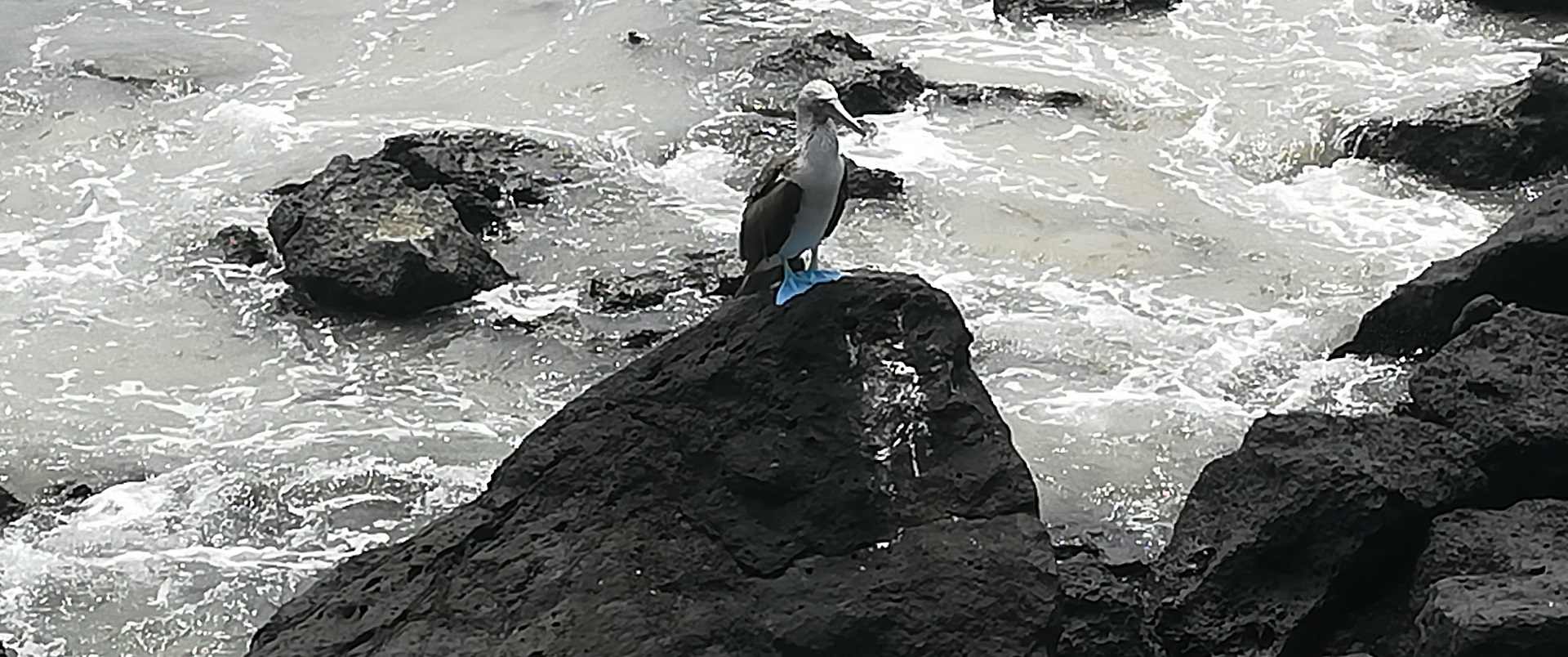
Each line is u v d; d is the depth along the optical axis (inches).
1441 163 726.5
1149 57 842.8
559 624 384.5
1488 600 393.1
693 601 386.9
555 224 705.6
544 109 804.0
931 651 374.9
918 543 390.6
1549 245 561.9
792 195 421.7
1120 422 576.4
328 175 679.7
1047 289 658.8
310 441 573.9
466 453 568.7
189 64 849.5
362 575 412.2
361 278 635.5
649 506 404.2
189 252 687.1
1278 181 738.2
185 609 497.0
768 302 426.3
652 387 418.9
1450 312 584.7
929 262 677.9
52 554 516.7
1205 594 452.1
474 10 910.4
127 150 772.0
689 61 840.3
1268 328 629.6
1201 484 484.1
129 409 592.1
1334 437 472.7
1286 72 820.6
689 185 737.6
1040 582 383.2
